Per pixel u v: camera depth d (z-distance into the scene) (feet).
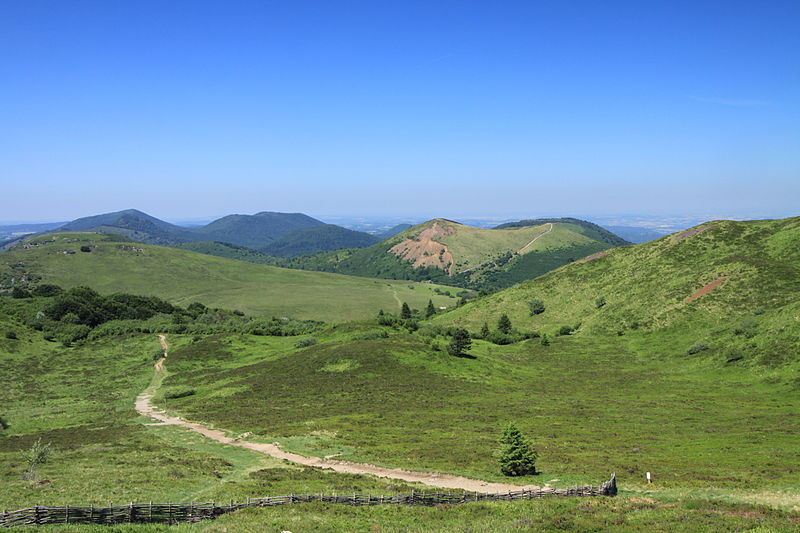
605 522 89.10
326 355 343.87
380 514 98.99
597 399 259.60
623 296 482.69
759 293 387.55
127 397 303.48
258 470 142.00
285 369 331.77
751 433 175.01
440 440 176.96
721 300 397.60
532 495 112.37
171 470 134.82
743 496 107.55
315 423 208.74
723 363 300.40
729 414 211.00
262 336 471.62
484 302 599.16
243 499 106.52
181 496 110.01
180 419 237.45
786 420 191.21
